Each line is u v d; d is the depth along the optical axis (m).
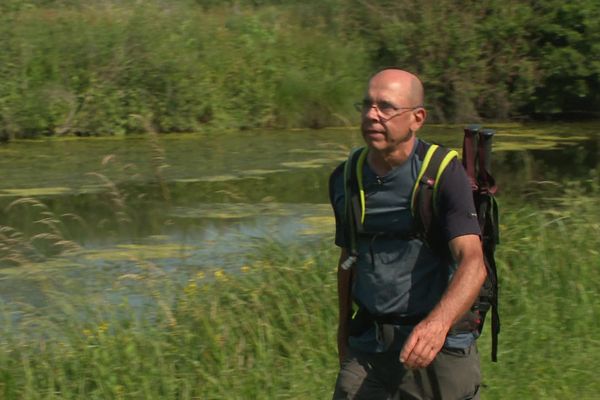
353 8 55.22
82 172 36.84
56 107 45.31
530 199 31.80
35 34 46.22
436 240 10.00
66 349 16.06
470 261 9.66
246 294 18.31
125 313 18.31
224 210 30.56
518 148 44.28
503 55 53.16
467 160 10.25
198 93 47.94
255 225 28.19
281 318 17.62
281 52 51.31
